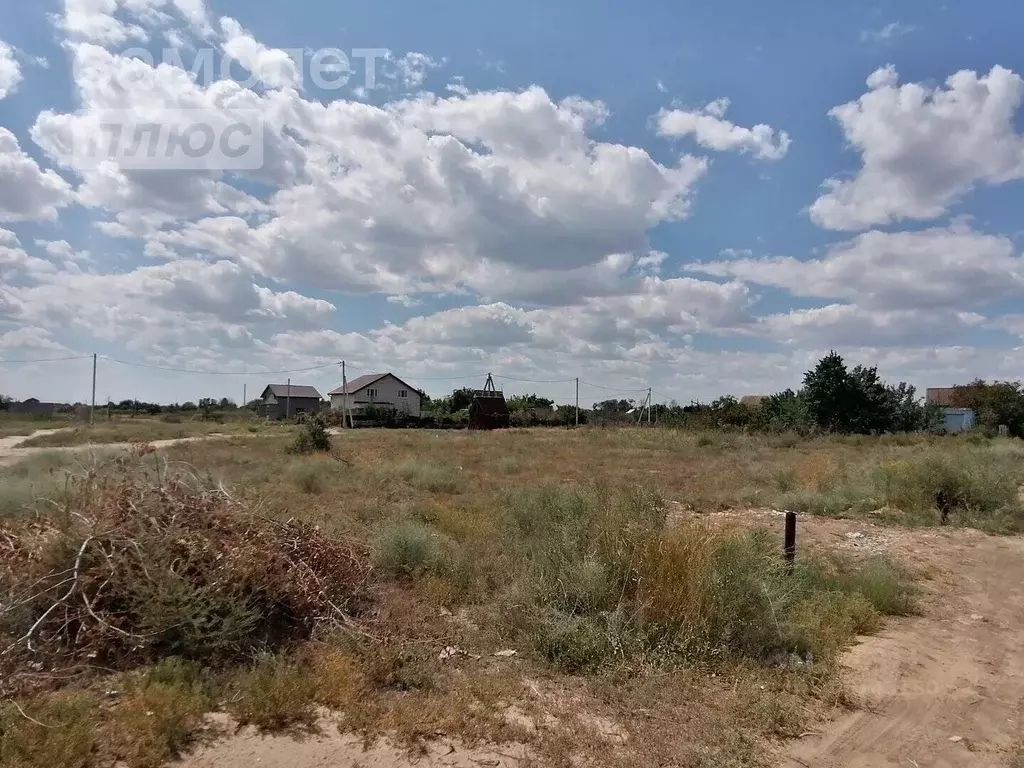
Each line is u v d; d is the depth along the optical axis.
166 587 4.79
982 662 5.51
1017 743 4.18
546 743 3.92
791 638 5.54
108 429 39.59
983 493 12.58
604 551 6.25
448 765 3.67
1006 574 8.48
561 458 24.95
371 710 4.17
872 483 14.69
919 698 4.79
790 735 4.21
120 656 4.62
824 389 44.78
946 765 3.90
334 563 6.39
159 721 3.74
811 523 12.08
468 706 4.34
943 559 9.27
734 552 6.19
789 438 33.81
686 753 3.87
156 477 6.33
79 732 3.53
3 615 4.58
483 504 12.50
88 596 4.92
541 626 5.56
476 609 6.41
